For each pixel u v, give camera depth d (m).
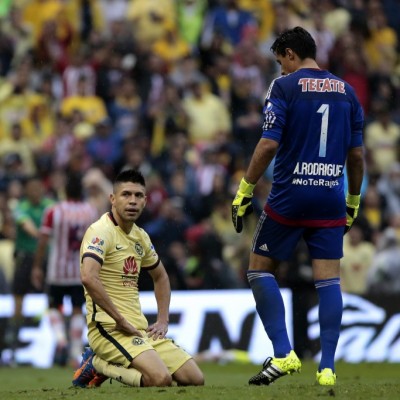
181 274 48.09
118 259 23.66
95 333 23.45
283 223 22.66
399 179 59.31
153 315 42.94
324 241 22.59
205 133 60.34
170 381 22.73
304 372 35.38
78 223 40.03
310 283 43.22
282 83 22.44
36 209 43.09
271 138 22.09
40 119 61.19
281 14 67.38
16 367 41.81
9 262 49.56
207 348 43.22
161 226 49.94
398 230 53.03
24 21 66.06
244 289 45.97
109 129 56.97
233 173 57.00
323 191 22.39
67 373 37.44
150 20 64.81
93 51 62.44
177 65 63.69
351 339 43.28
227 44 66.31
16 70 63.47
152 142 59.06
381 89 66.62
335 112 22.44
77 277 40.09
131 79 61.41
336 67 66.75
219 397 19.66
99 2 67.06
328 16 69.25
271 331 22.55
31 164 58.44
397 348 43.25
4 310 43.38
